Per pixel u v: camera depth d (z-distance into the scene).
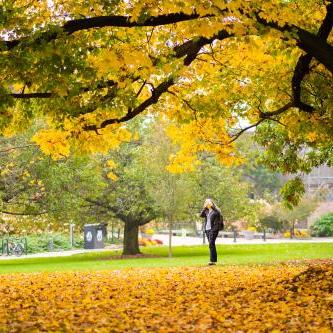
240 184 38.06
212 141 17.06
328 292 12.05
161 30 12.66
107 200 33.53
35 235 44.00
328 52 11.23
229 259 24.27
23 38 10.43
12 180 25.52
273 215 61.00
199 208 35.38
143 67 11.81
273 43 14.00
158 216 34.72
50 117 14.09
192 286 14.25
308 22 12.90
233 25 10.23
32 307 11.53
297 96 14.31
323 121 14.81
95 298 12.70
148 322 9.64
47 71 10.62
